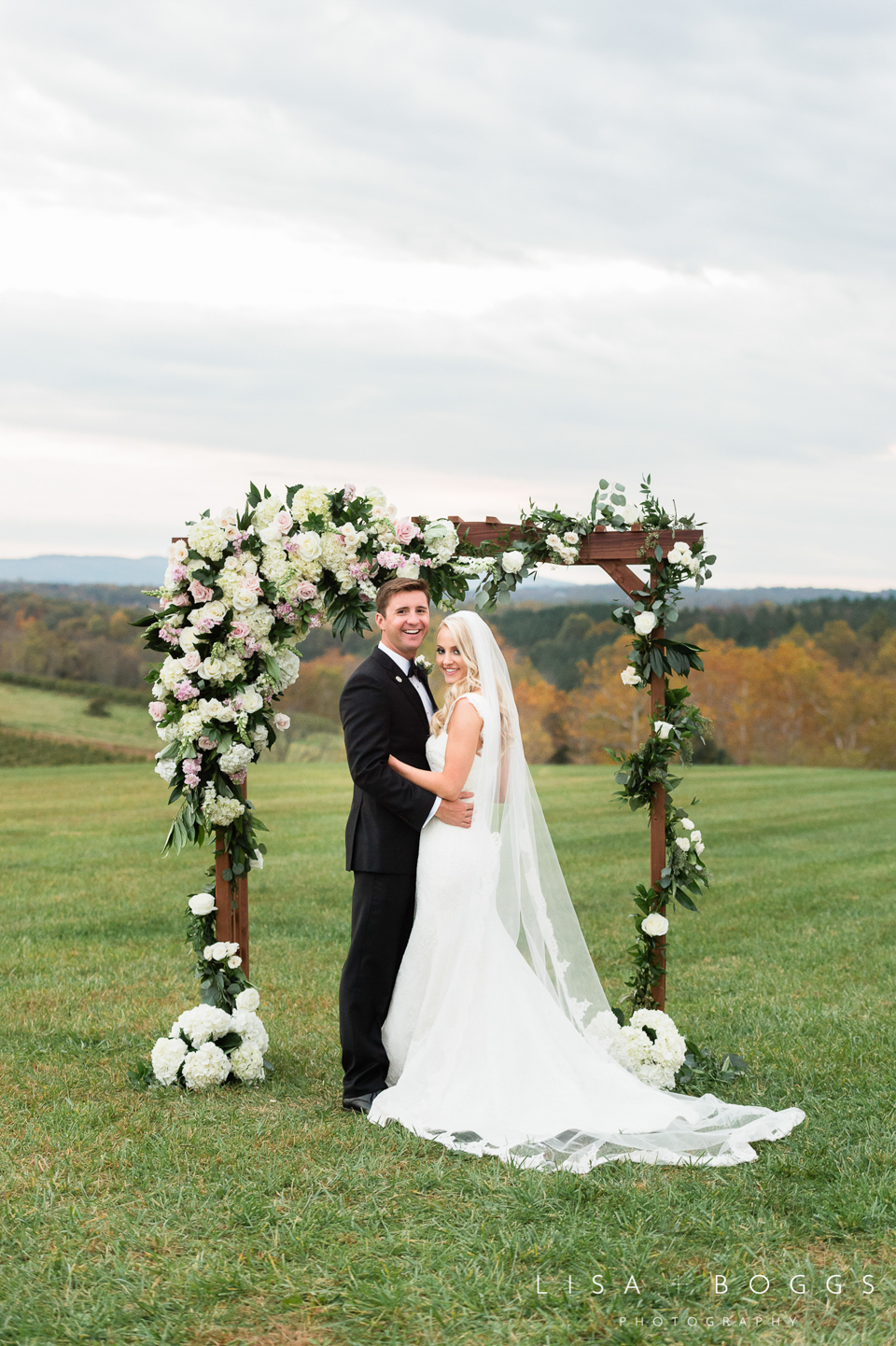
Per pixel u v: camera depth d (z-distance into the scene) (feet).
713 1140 12.30
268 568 15.01
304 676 146.00
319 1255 9.74
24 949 24.14
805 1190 11.12
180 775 15.23
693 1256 9.81
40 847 42.91
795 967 22.84
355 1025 13.94
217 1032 14.89
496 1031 13.32
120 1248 9.86
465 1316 8.75
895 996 20.08
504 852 14.37
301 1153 12.14
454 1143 12.23
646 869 37.42
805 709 170.09
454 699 14.28
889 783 75.61
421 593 14.43
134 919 27.78
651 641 15.94
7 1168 11.73
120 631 177.17
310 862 38.14
